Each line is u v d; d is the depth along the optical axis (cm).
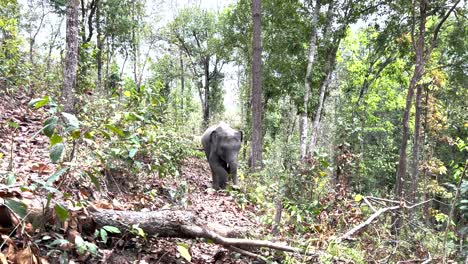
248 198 804
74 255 345
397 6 1531
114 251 379
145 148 599
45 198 353
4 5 1452
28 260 282
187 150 1088
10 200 270
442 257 464
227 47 2291
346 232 512
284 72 1755
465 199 511
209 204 714
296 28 1630
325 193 580
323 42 1688
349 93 2459
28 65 1081
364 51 2409
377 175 2158
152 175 661
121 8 1981
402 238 560
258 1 1190
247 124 2022
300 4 1672
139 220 392
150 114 585
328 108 2484
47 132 294
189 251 432
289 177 569
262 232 505
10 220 312
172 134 850
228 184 881
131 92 573
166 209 463
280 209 512
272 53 1758
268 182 591
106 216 381
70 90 704
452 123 1844
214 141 1001
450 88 1755
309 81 1585
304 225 527
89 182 458
